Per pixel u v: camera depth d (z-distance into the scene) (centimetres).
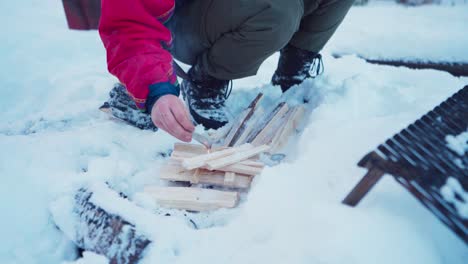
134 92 114
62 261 105
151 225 100
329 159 112
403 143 90
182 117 110
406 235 87
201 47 153
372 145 113
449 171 87
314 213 94
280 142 141
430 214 92
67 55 252
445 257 86
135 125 160
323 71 203
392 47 269
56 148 142
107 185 118
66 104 189
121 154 138
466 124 104
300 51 176
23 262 102
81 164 136
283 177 108
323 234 88
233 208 114
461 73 228
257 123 154
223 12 135
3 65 229
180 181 128
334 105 147
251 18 133
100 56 252
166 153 147
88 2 286
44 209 114
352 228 88
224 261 90
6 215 112
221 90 162
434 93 163
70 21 292
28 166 131
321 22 164
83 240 105
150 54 114
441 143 96
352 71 215
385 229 88
